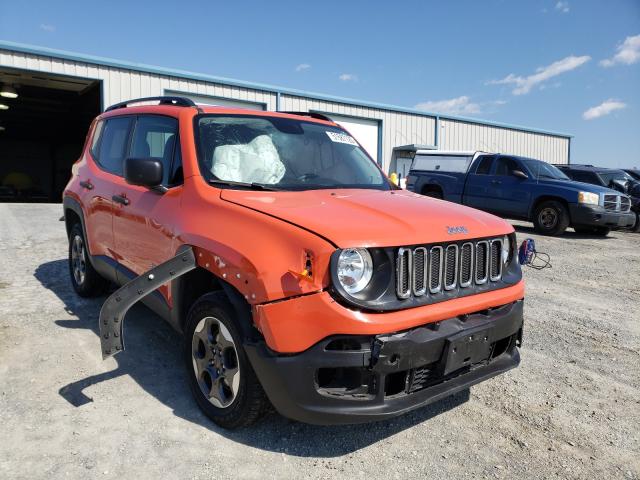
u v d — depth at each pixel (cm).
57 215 1277
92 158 495
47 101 2158
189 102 382
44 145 3353
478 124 2592
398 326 243
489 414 327
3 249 783
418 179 1513
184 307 322
